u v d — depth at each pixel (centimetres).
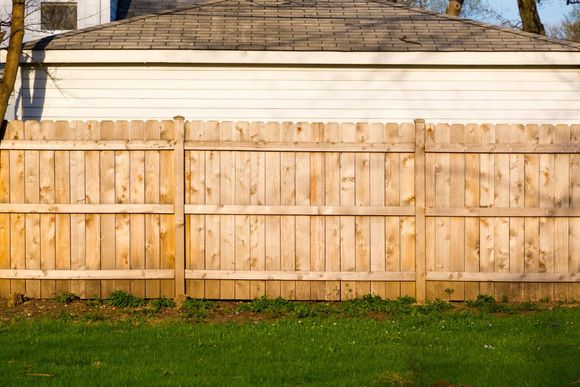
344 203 944
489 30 1336
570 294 954
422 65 1262
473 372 657
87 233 945
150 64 1256
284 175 943
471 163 941
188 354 720
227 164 941
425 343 766
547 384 621
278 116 1269
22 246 947
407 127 941
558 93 1272
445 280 948
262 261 948
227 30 1320
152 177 941
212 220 945
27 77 1254
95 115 1259
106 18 1900
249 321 880
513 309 920
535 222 946
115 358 704
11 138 940
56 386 612
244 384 623
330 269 948
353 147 940
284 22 1363
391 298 951
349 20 1385
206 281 949
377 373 654
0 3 1797
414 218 945
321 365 682
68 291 951
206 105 1264
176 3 2103
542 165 943
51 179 941
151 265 946
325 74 1270
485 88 1273
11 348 738
